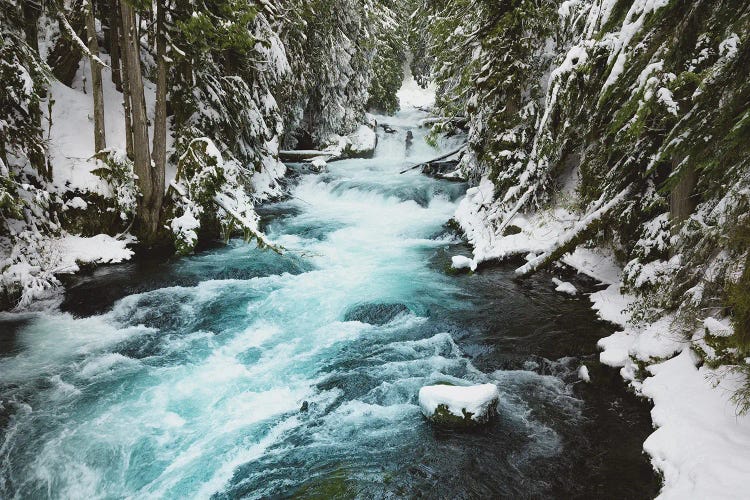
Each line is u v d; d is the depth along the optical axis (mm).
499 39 10672
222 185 10773
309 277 9602
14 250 8641
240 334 7316
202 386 5926
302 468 4445
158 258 10391
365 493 4027
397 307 7754
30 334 7297
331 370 6195
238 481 4332
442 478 4207
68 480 4496
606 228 8109
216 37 9570
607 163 7906
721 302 4602
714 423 3885
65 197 9961
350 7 20828
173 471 4520
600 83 6676
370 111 29297
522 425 4910
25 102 9430
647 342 5207
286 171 18125
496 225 10992
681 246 5430
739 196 4133
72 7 12664
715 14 3744
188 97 12102
